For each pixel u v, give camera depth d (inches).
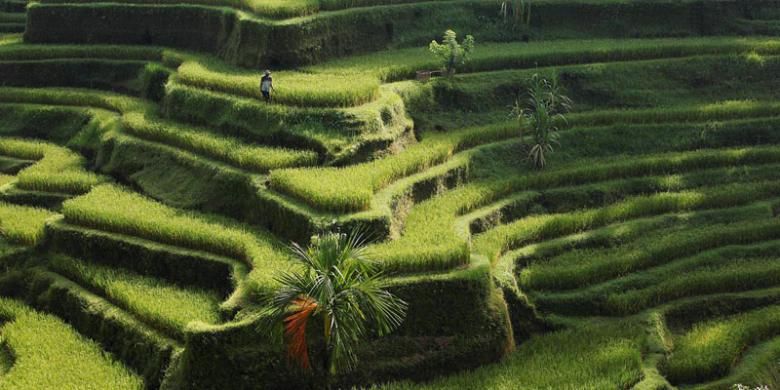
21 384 1109.7
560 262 1332.4
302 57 1745.8
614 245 1387.8
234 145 1469.0
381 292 1042.1
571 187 1496.1
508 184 1461.6
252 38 1761.8
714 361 1141.7
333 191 1259.8
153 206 1425.9
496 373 1100.5
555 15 1968.5
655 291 1277.1
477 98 1665.8
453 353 1120.2
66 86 1958.7
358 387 1082.1
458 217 1363.2
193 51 1940.2
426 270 1155.3
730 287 1309.1
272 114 1487.5
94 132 1720.0
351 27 1829.5
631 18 1977.1
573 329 1229.1
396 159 1408.7
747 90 1784.0
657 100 1734.7
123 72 1918.1
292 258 1193.4
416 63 1720.0
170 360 1119.0
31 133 1829.5
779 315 1254.9
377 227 1223.5
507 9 1971.0
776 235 1432.1
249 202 1360.7
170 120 1652.3
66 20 2057.1
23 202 1545.3
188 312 1169.4
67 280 1327.5
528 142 1573.6
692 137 1647.4
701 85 1781.5
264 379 1059.9
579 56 1793.8
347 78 1620.3
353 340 1084.5
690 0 1985.7
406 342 1112.8
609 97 1732.3
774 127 1675.7
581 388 1037.2
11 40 2158.0
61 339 1224.2
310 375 1071.6
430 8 1935.3
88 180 1557.6
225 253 1267.2
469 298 1135.6
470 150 1529.3
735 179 1566.2
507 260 1299.2
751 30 1980.8
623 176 1540.4
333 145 1401.3
